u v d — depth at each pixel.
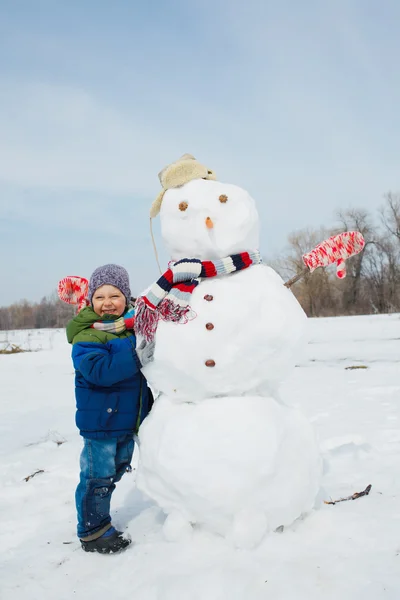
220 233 2.84
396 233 49.25
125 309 3.03
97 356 2.72
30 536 3.13
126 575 2.43
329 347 14.96
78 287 3.32
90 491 2.74
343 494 3.33
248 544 2.47
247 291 2.72
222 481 2.49
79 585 2.40
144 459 2.73
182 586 2.19
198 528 2.70
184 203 2.85
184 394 2.74
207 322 2.62
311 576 2.18
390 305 47.91
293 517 2.64
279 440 2.57
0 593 2.38
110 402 2.78
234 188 2.94
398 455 4.23
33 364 15.09
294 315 2.76
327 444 3.57
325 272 49.22
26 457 4.98
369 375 9.18
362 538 2.55
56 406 8.11
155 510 3.26
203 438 2.53
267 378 2.75
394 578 2.13
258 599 2.05
